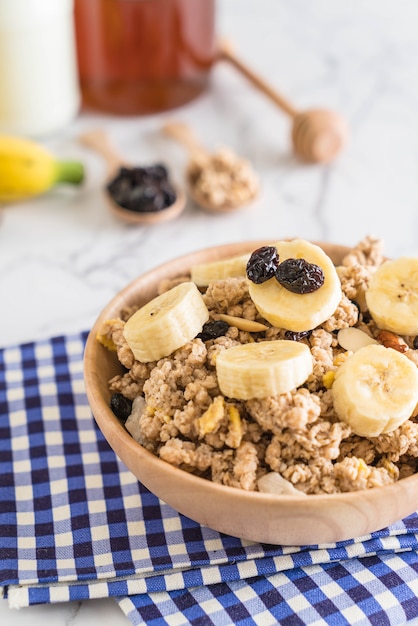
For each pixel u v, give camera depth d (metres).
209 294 0.36
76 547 0.35
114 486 0.37
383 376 0.33
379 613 0.33
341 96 0.63
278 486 0.32
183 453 0.32
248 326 0.35
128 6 0.54
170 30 0.55
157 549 0.35
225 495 0.31
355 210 0.54
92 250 0.51
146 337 0.34
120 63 0.57
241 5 0.73
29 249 0.51
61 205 0.54
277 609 0.33
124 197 0.52
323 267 0.34
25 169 0.52
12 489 0.37
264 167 0.57
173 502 0.32
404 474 0.34
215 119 0.60
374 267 0.38
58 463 0.38
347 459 0.32
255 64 0.66
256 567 0.34
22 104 0.55
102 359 0.36
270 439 0.33
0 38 0.52
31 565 0.34
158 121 0.60
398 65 0.66
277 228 0.52
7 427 0.40
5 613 0.34
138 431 0.34
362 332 0.35
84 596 0.33
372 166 0.57
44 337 0.45
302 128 0.55
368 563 0.35
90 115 0.61
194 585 0.34
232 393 0.32
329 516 0.31
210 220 0.53
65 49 0.55
